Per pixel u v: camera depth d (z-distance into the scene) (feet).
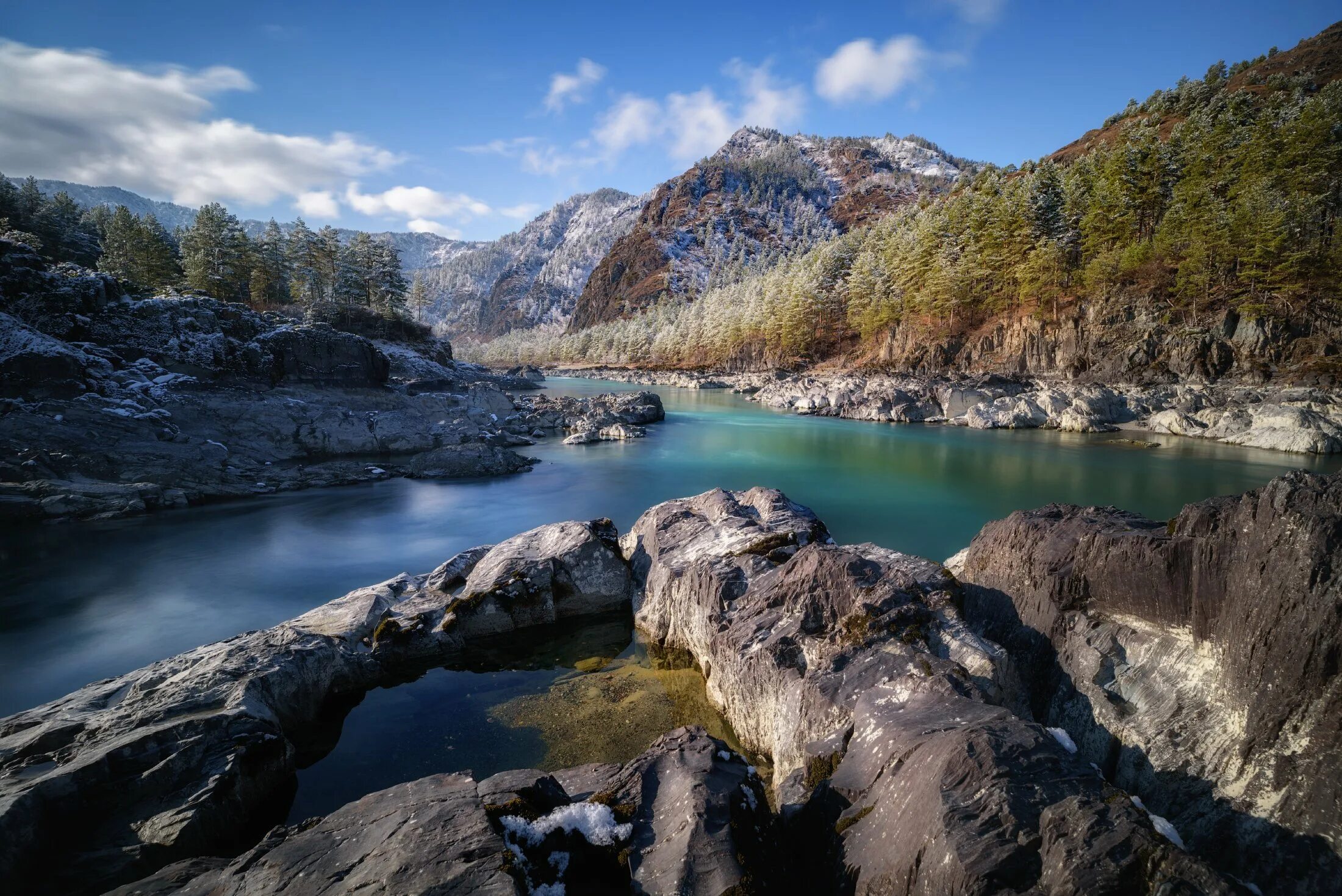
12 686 45.52
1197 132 281.74
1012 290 291.79
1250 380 196.54
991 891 15.28
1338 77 379.55
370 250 349.41
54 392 103.14
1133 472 121.19
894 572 39.22
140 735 28.55
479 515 90.22
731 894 18.51
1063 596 33.86
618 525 86.89
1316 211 215.10
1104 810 16.63
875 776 22.27
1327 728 20.72
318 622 47.34
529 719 39.06
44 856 23.90
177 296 160.04
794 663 34.35
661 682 43.60
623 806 22.84
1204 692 26.16
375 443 135.23
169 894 19.77
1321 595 21.90
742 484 111.45
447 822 20.22
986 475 119.55
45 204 312.09
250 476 105.81
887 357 340.39
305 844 20.08
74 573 66.54
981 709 23.86
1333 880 18.69
